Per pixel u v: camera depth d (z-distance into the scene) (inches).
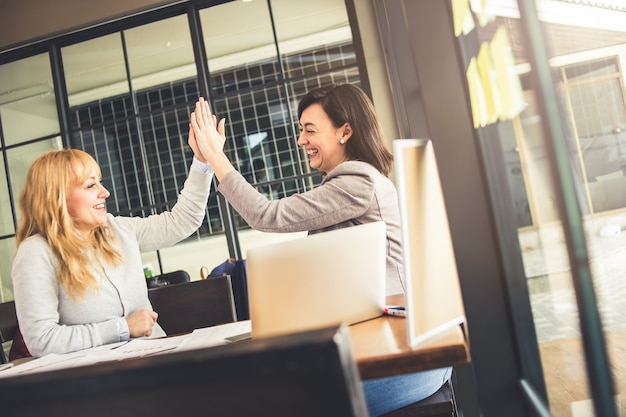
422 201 34.0
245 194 59.6
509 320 42.6
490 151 42.9
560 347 35.0
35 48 215.3
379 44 193.5
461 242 43.1
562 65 35.5
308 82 200.7
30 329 55.8
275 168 203.3
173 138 208.5
